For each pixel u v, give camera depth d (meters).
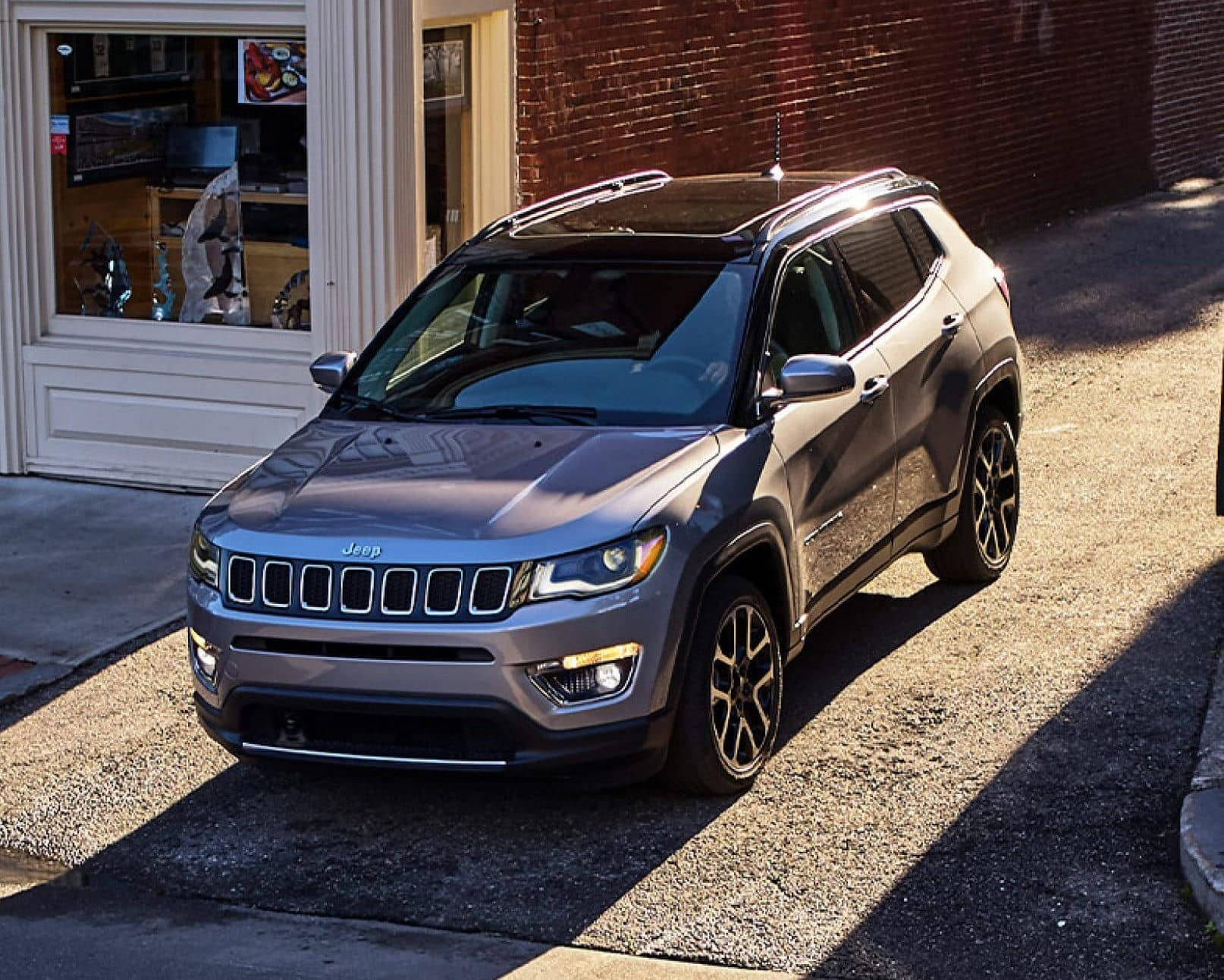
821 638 7.78
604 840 5.95
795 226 7.14
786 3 14.87
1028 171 19.92
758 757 6.34
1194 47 23.70
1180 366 12.87
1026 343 13.87
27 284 10.59
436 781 6.54
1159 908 5.25
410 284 10.05
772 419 6.46
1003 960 5.02
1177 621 7.66
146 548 9.39
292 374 10.11
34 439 10.76
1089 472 10.20
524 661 5.58
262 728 5.96
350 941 5.32
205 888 5.78
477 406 6.62
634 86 12.76
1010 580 8.41
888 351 7.29
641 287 6.84
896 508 7.35
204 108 10.25
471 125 11.21
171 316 10.55
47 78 10.49
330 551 5.76
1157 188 23.19
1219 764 6.04
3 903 5.68
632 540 5.71
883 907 5.38
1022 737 6.58
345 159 9.81
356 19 9.66
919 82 17.41
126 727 7.18
